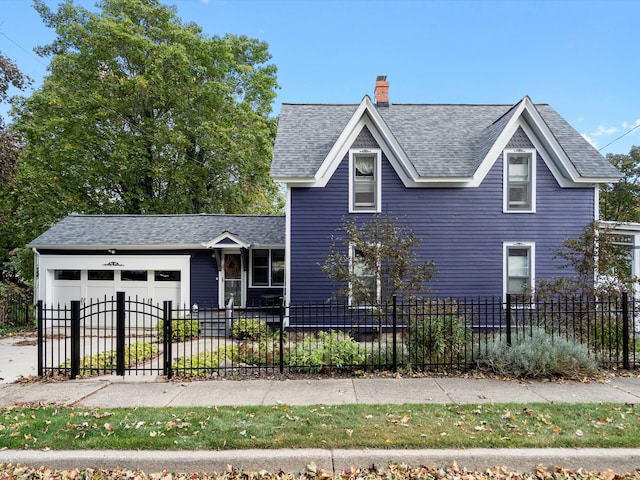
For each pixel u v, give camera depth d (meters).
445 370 7.16
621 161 24.75
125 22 20.94
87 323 15.10
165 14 22.95
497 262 12.33
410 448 4.20
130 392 6.16
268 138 25.11
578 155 12.64
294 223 12.37
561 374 6.80
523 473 4.01
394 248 9.24
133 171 22.33
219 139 22.39
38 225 20.27
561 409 5.21
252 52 26.05
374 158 12.53
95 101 20.58
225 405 5.50
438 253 12.35
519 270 12.46
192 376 7.04
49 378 7.00
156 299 15.19
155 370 7.45
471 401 5.59
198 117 22.86
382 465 4.04
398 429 4.58
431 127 14.17
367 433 4.48
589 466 4.04
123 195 23.19
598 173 12.01
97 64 22.03
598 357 7.34
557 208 12.36
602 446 4.21
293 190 12.38
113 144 21.56
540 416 4.95
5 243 21.97
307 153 12.80
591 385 6.36
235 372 7.30
